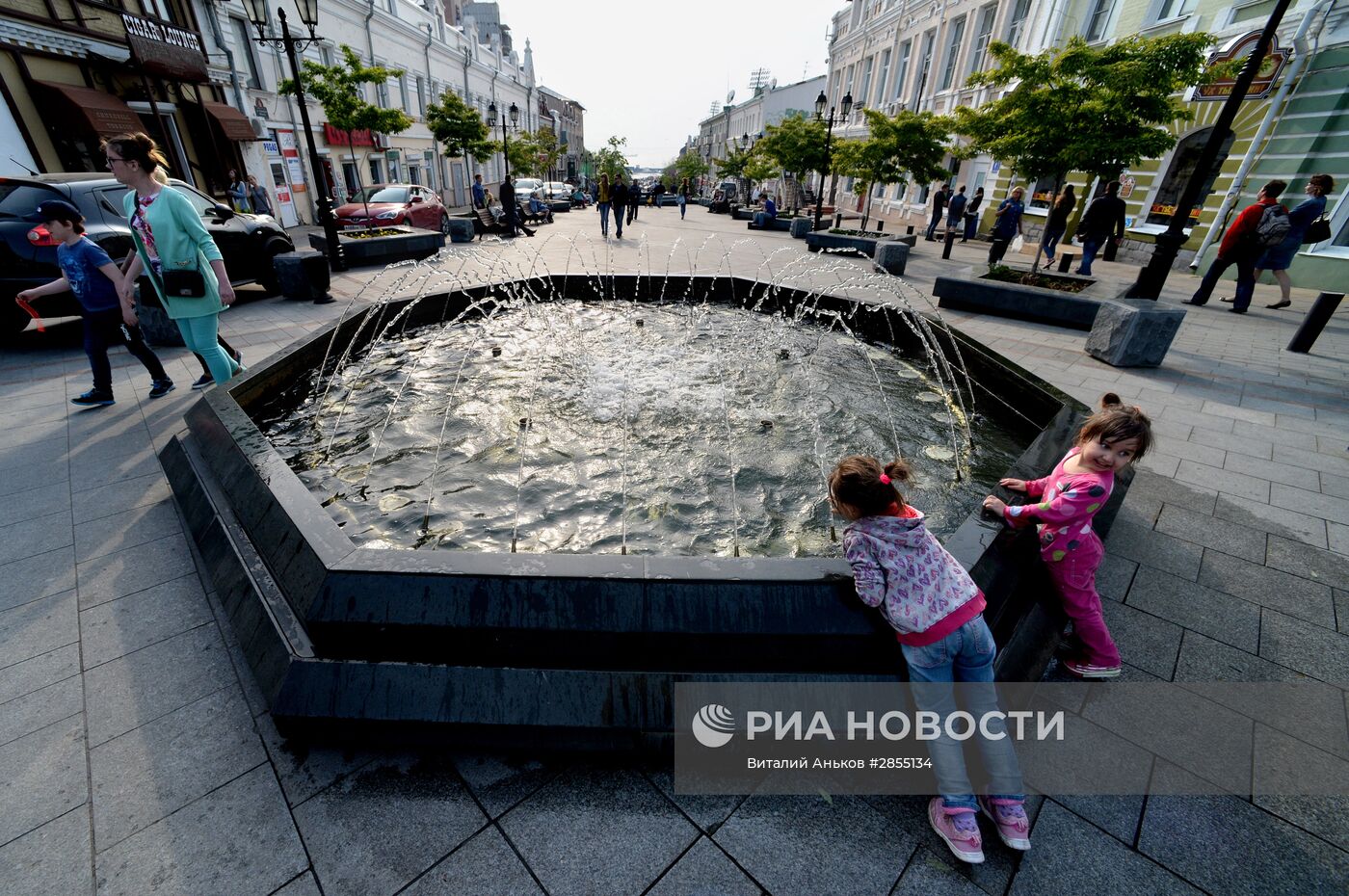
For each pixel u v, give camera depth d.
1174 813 1.66
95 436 3.87
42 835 1.54
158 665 2.08
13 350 5.83
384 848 1.52
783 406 4.24
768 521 2.87
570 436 3.71
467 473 3.25
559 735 1.72
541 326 6.38
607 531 2.76
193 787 1.67
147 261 3.58
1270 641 2.32
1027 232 16.59
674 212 32.88
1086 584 2.03
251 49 18.97
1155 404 4.86
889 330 6.05
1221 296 9.49
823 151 19.36
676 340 5.94
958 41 20.25
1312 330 6.27
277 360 3.86
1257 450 4.03
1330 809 1.68
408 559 1.83
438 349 5.40
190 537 2.80
